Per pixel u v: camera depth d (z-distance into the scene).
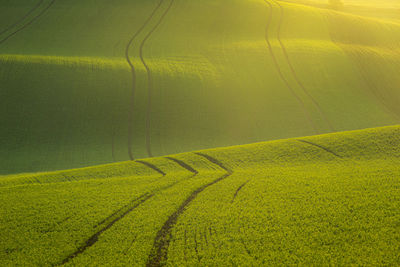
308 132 48.06
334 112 52.47
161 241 14.77
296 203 17.20
